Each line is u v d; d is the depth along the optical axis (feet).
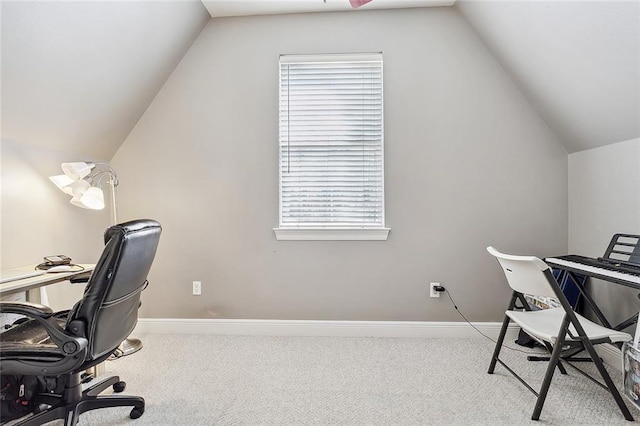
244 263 8.37
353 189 8.23
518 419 5.06
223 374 6.42
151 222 5.05
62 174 6.95
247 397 5.68
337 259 8.23
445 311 8.14
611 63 5.41
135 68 7.15
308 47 8.14
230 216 8.36
